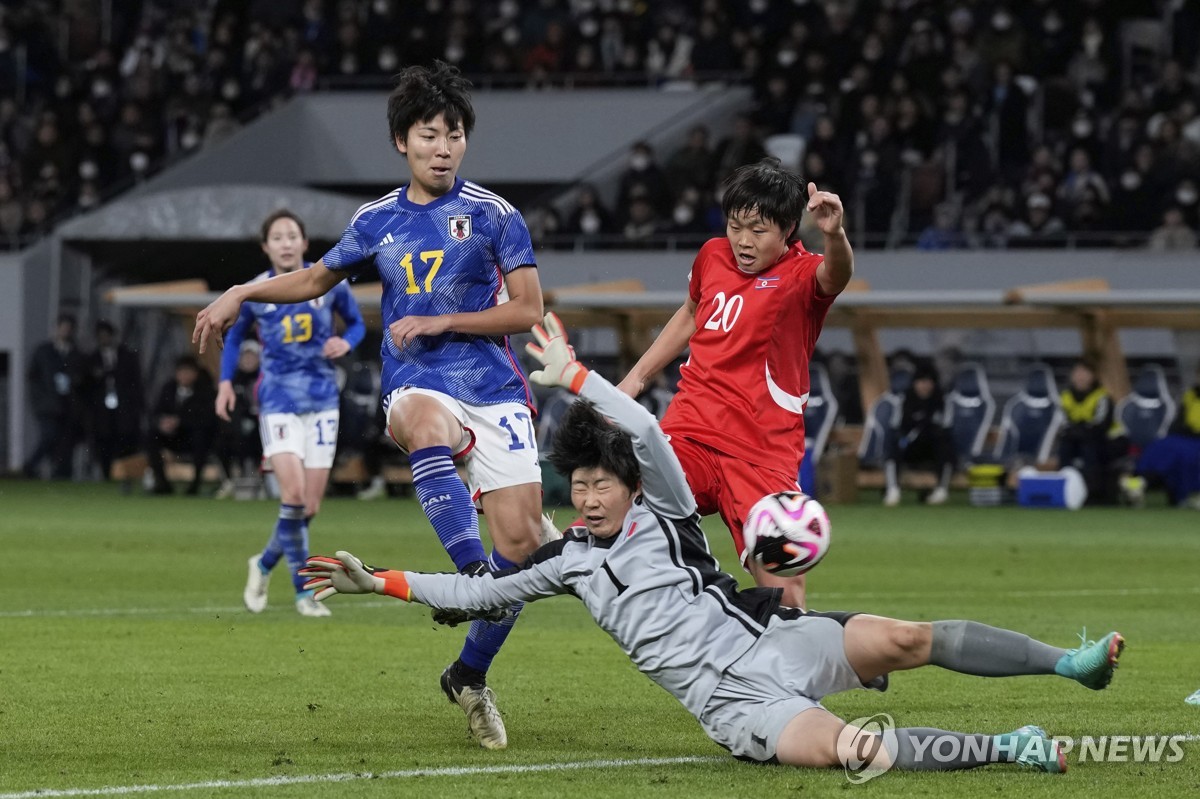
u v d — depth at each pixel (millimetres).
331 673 28000
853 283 82625
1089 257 89062
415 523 66062
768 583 22109
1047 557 52219
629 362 88562
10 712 23688
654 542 19031
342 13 108938
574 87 104062
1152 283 87812
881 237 92188
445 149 22297
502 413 22719
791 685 18812
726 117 101125
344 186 107000
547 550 19484
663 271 94125
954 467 82125
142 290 85562
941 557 52062
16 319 98688
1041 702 24844
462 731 22344
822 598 40125
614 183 100750
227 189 94438
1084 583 44156
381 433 86250
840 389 88312
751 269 22688
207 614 37156
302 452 37406
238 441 84625
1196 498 78812
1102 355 83438
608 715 23812
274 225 37375
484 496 22844
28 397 99250
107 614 36875
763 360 22641
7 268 98812
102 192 103688
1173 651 30781
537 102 103375
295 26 110625
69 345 95438
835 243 21453
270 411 37344
